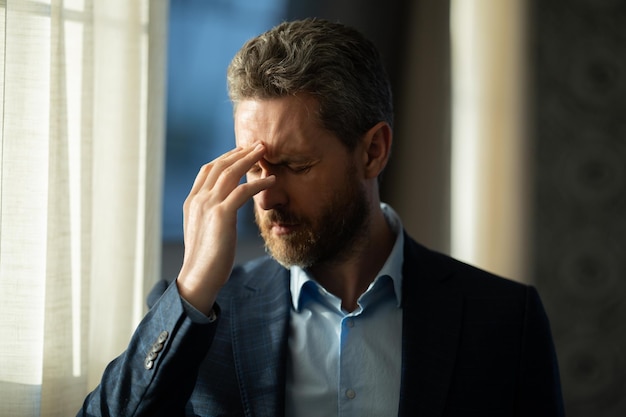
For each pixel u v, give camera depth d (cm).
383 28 235
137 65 137
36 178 120
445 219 229
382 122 122
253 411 113
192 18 198
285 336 119
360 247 122
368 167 122
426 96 234
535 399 120
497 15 228
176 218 209
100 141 136
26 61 118
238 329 121
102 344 136
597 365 248
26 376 120
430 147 232
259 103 112
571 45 245
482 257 229
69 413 124
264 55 112
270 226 114
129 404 106
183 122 205
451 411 114
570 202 245
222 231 108
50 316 121
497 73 229
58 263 122
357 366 117
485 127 228
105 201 137
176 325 106
